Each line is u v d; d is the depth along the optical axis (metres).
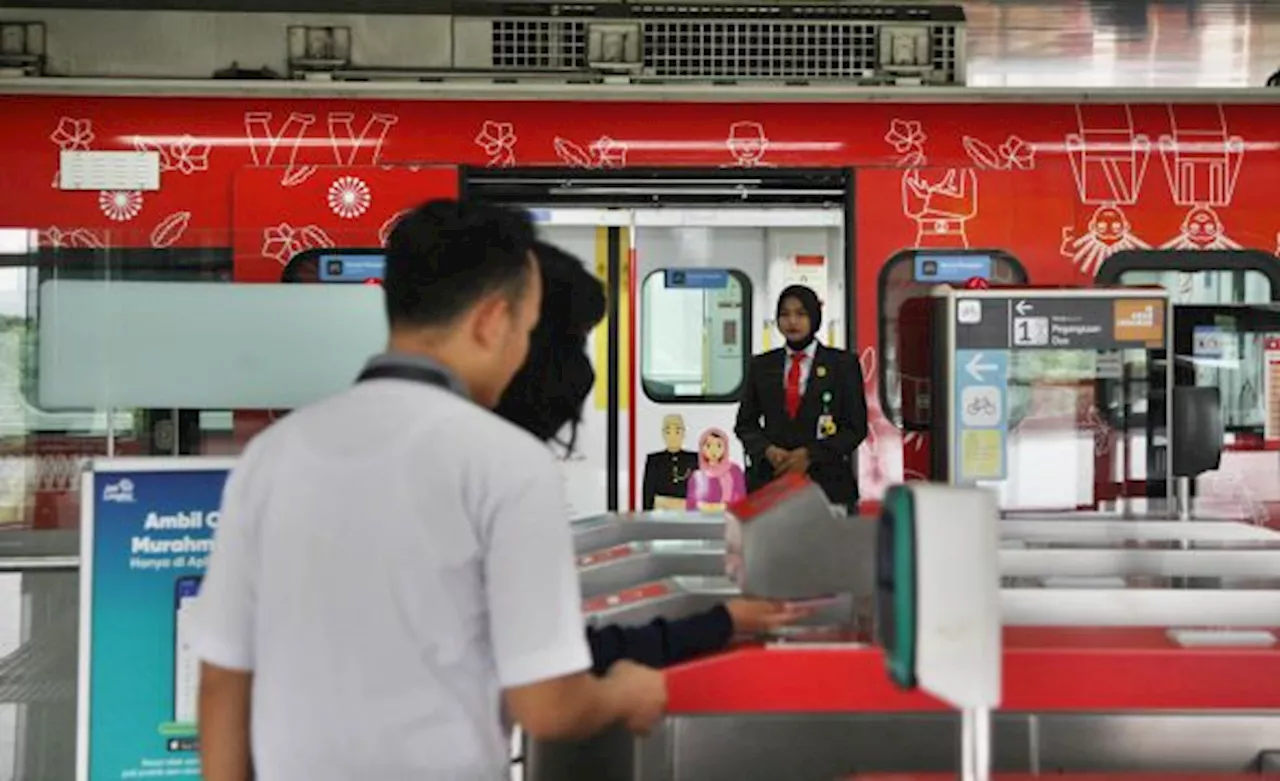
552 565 2.81
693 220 8.49
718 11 8.82
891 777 2.90
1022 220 8.51
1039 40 11.09
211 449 4.30
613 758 3.23
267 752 2.89
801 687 3.04
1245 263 8.59
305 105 8.27
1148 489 7.13
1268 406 8.59
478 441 2.87
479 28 8.72
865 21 8.88
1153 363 7.13
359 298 4.21
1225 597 3.48
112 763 3.81
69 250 4.84
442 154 8.30
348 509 2.86
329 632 2.84
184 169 8.16
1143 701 3.05
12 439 6.20
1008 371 7.11
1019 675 3.05
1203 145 8.60
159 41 8.56
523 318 3.06
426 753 2.84
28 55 8.48
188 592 3.83
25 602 6.11
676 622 3.16
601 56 8.75
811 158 8.48
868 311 8.47
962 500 2.31
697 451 8.83
